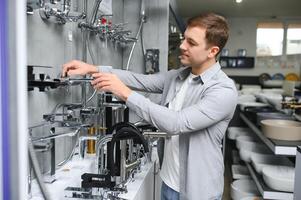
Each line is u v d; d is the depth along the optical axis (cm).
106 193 115
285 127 209
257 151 286
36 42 123
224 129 123
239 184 287
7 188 50
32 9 112
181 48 119
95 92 155
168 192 136
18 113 50
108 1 202
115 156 126
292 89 369
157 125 108
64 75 125
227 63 659
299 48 649
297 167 170
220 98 111
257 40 656
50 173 126
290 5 504
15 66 49
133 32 263
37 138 107
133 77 151
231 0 463
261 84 629
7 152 50
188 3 482
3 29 48
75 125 121
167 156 137
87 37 169
